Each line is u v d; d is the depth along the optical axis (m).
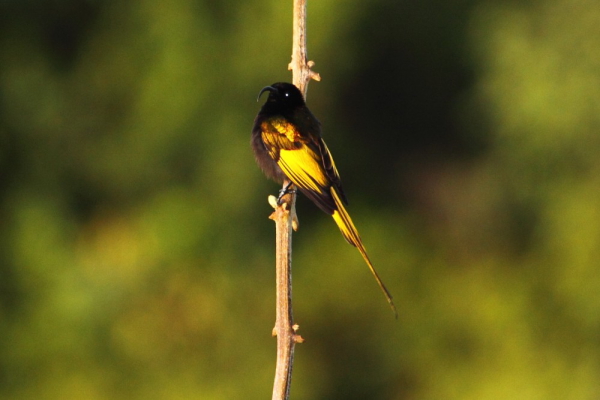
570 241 17.12
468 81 21.05
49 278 18.06
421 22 20.80
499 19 17.33
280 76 19.09
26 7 19.58
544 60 16.47
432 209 20.92
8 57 19.47
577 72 16.36
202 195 19.14
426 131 21.59
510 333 17.61
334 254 18.91
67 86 19.56
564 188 17.17
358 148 21.09
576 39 16.42
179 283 18.11
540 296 17.73
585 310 16.97
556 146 16.83
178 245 18.34
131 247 18.55
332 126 20.72
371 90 21.28
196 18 19.16
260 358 17.36
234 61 19.09
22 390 17.12
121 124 19.55
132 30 19.52
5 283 18.03
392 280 18.91
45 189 19.23
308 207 19.52
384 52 21.06
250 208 19.02
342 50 20.03
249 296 18.28
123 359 17.30
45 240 18.45
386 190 21.19
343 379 17.94
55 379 17.08
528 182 17.69
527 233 19.09
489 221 19.94
